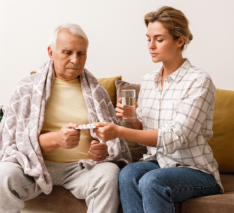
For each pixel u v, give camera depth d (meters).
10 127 1.42
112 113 1.63
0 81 2.55
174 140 1.25
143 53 2.18
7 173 1.23
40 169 1.29
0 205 1.20
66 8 2.34
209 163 1.38
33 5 2.42
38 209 1.42
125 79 2.24
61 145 1.32
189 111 1.29
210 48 2.03
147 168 1.34
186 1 2.05
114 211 1.26
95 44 2.29
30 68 2.47
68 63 1.46
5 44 2.52
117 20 2.22
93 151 1.38
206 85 1.32
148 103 1.50
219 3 1.98
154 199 1.14
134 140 1.27
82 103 1.54
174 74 1.40
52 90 1.53
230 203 1.20
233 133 1.69
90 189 1.29
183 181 1.24
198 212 1.24
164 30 1.32
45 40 2.40
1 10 2.50
